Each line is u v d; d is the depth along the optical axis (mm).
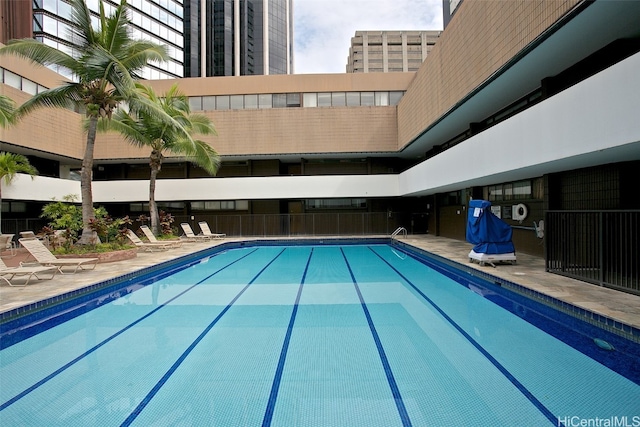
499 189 13125
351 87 22094
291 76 22141
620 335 4484
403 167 24266
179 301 7234
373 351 4496
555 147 6859
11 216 18656
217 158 18656
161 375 3928
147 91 15742
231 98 22438
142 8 37375
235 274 10398
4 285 7477
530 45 7770
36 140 17516
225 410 3211
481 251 9195
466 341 4805
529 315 5961
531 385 3561
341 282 9023
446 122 14359
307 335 5133
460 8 11602
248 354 4469
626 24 6879
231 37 69250
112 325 5711
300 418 3055
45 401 3396
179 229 22734
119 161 22406
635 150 5809
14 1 26156
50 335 5266
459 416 3055
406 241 16500
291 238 19203
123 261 11102
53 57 10539
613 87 5391
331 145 21281
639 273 6883
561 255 7832
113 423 3021
